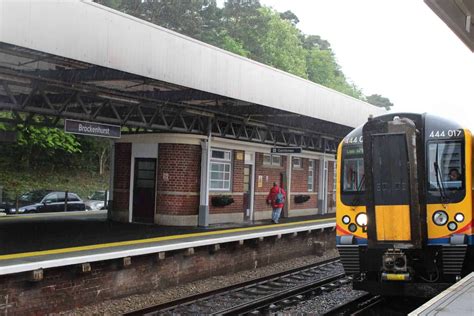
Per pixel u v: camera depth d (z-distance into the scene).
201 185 18.31
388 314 9.49
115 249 11.41
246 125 20.38
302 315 9.59
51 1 9.96
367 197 8.57
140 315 9.53
